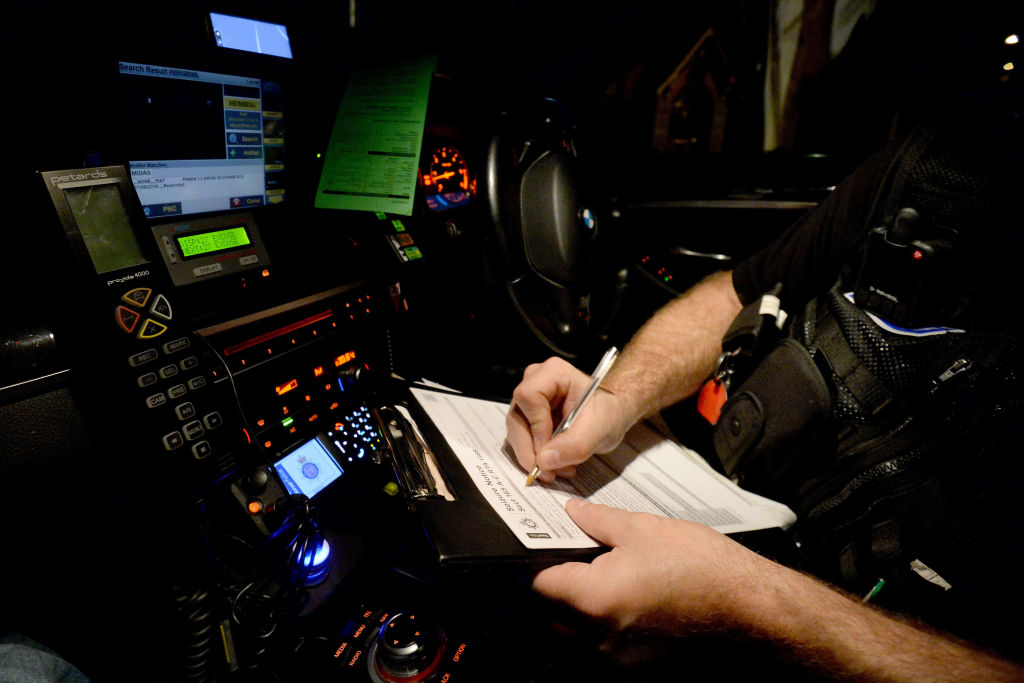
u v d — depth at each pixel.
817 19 2.49
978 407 0.64
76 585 0.67
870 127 2.34
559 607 0.57
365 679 0.64
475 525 0.54
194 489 0.69
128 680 0.70
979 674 0.46
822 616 0.53
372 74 1.02
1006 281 0.65
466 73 1.58
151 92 0.72
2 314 0.61
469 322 1.35
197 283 0.77
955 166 0.72
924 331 0.70
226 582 0.69
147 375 0.65
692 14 2.24
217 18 0.77
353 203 0.98
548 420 0.67
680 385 0.96
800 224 1.00
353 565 0.76
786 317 0.93
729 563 0.55
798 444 0.80
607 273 1.55
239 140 0.84
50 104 0.62
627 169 2.14
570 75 1.95
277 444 0.82
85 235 0.61
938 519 0.65
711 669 0.58
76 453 0.63
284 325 0.85
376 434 0.94
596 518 0.60
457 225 1.25
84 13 0.63
